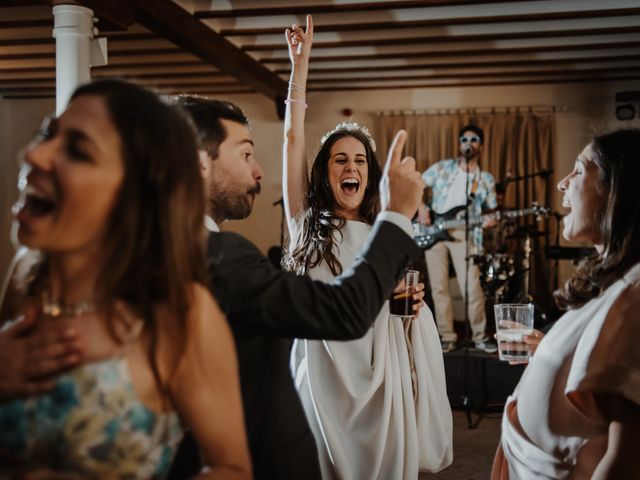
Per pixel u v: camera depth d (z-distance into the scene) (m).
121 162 0.84
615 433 1.05
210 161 1.40
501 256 6.42
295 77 2.33
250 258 1.18
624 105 8.69
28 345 0.82
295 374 2.14
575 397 1.12
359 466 2.03
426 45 7.35
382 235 1.12
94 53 5.32
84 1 4.96
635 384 1.03
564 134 9.01
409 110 9.29
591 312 1.17
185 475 1.17
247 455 0.94
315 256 2.28
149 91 0.90
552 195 8.91
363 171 2.35
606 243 1.22
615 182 1.20
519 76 8.48
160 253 0.87
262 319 1.13
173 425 0.89
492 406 5.52
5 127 10.33
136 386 0.85
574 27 6.62
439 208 7.09
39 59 8.18
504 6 6.11
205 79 9.01
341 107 9.51
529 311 1.82
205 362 0.89
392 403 2.08
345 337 1.11
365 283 1.09
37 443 0.81
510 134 9.02
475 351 6.30
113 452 0.82
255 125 9.76
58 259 0.87
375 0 5.94
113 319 0.85
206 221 1.33
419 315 2.25
